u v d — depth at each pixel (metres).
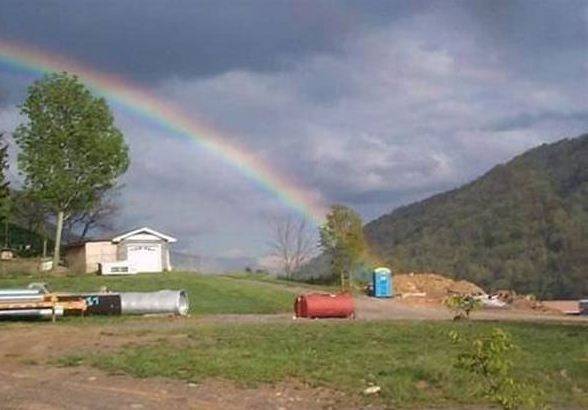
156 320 28.47
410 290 50.81
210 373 15.44
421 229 104.00
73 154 59.66
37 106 58.97
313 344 18.81
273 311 34.69
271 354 17.27
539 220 90.44
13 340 21.09
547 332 21.27
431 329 21.73
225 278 53.62
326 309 29.42
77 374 15.91
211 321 27.44
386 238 108.38
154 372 15.67
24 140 59.44
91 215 74.25
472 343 9.48
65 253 67.31
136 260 66.00
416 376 14.87
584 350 17.69
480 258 87.75
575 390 14.38
